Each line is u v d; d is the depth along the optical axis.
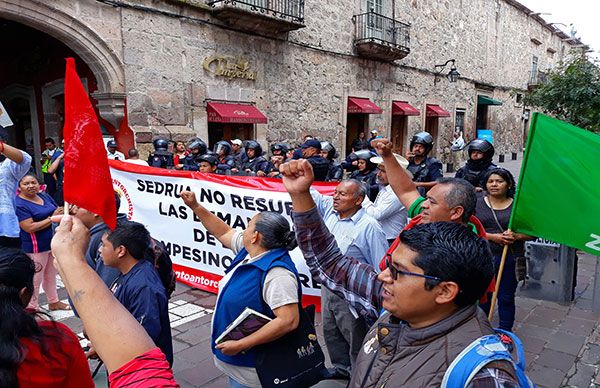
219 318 2.40
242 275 2.37
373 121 17.47
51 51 11.26
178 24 10.74
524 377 1.27
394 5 17.39
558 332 4.41
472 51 23.62
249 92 12.61
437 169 5.52
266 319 2.26
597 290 4.92
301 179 1.87
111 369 1.00
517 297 5.41
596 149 2.53
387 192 3.84
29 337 1.46
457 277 1.19
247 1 11.91
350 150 17.41
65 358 1.51
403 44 18.00
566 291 5.19
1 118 4.16
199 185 4.96
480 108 27.27
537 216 2.68
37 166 12.24
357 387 1.37
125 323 1.05
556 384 3.51
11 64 12.34
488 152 5.22
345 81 15.84
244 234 2.44
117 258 2.48
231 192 4.79
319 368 2.39
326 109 15.23
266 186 4.65
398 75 18.36
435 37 20.34
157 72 10.47
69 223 1.15
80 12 9.05
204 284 5.25
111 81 9.70
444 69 21.31
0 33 11.73
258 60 12.74
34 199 4.42
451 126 22.70
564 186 2.60
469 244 1.24
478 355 1.12
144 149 10.22
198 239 5.17
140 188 5.44
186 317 4.59
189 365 3.69
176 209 5.25
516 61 28.94
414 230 1.31
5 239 4.27
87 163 1.40
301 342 2.35
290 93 13.85
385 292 1.34
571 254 5.14
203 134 11.57
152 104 10.44
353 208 3.04
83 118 1.40
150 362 1.01
